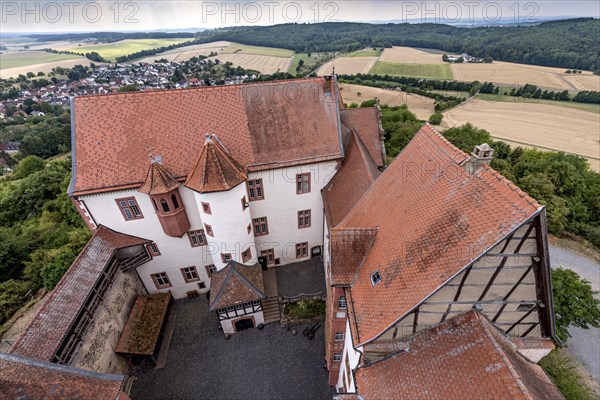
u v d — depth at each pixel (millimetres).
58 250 28578
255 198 24344
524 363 11547
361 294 13594
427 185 13555
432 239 11664
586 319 19078
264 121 23141
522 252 10078
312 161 23484
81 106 20375
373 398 11609
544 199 37312
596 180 43781
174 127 21516
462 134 53094
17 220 45469
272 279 27312
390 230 14031
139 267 23766
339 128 24203
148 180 20047
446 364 10812
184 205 22078
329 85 24391
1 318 23984
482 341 10547
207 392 19922
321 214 26922
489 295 11195
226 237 22266
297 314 23609
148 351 20453
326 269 24281
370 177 20047
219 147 21078
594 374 20922
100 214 20828
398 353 12172
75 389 11906
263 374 20734
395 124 54969
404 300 11406
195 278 26047
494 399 9078
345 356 16688
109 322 19875
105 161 20312
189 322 24469
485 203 10641
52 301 16125
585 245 33469
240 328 23516
